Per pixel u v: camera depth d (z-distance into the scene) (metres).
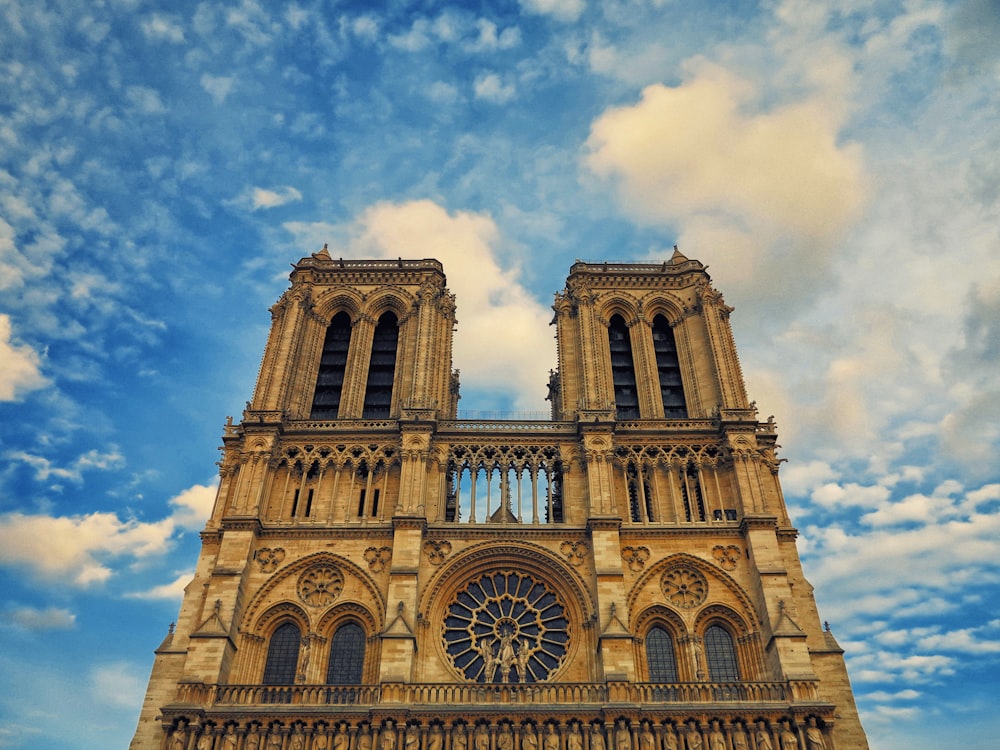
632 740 50.09
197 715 50.75
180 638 57.53
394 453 65.75
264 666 57.00
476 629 58.91
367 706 51.19
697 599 59.41
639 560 60.34
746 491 63.00
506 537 61.47
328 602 58.84
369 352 75.19
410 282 79.06
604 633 54.44
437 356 74.38
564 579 60.12
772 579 57.91
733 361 72.31
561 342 75.25
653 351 75.12
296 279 78.81
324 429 66.69
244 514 60.88
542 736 50.44
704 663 56.44
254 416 66.19
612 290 79.06
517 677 56.84
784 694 52.62
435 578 59.19
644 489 65.44
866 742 52.72
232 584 57.47
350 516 62.50
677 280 79.88
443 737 50.41
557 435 66.94
